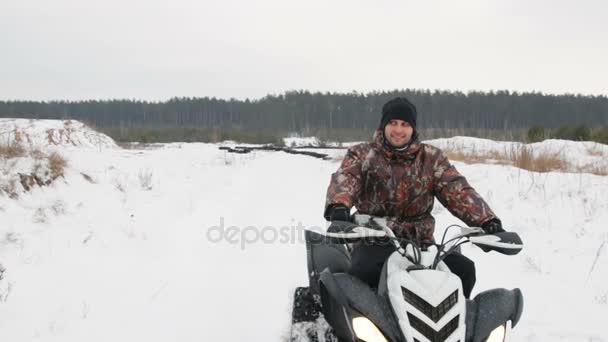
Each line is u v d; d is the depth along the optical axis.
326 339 3.33
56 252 6.16
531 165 13.88
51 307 4.77
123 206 8.79
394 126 3.42
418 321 2.60
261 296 5.26
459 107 98.12
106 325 4.50
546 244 7.30
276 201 10.59
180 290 5.38
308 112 113.06
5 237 6.23
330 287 2.95
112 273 5.77
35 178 8.30
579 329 4.59
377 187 3.56
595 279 5.94
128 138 40.09
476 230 3.12
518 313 2.95
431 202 3.64
